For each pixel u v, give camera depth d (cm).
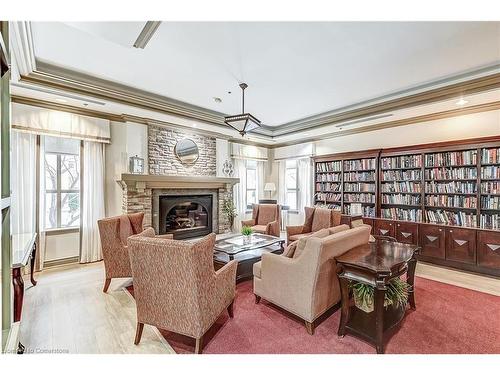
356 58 272
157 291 189
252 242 377
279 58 272
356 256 220
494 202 356
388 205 484
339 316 241
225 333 212
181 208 547
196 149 547
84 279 336
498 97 330
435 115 417
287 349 191
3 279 138
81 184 403
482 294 286
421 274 354
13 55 242
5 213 138
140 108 396
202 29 219
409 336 205
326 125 498
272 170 727
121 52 262
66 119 381
